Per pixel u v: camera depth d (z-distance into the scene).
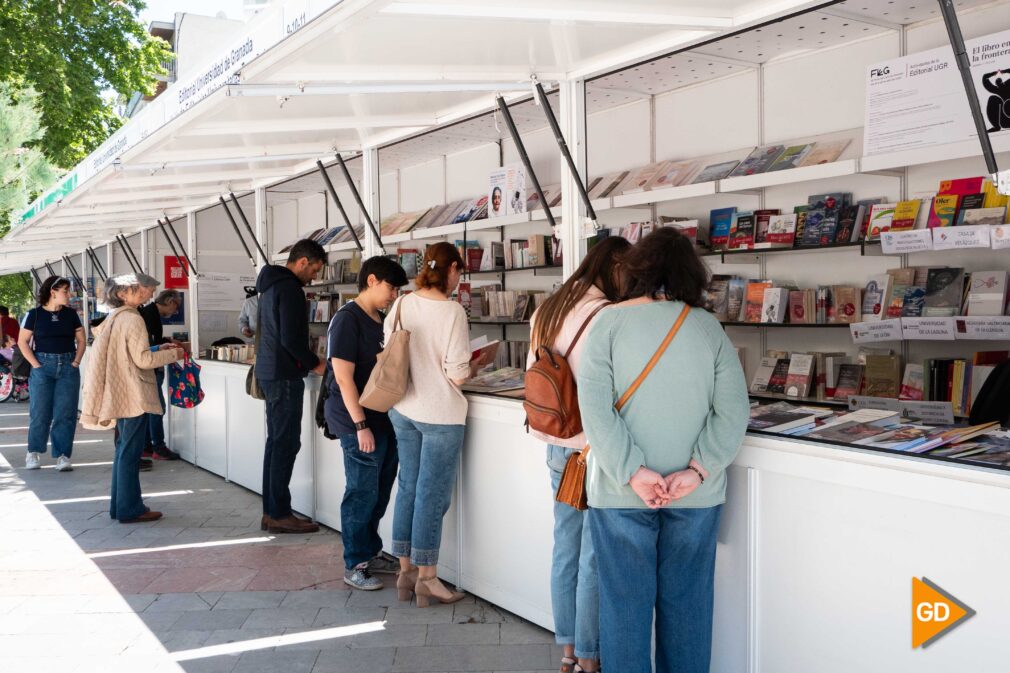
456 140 6.29
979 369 3.71
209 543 4.51
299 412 4.64
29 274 18.83
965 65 2.09
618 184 5.31
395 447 3.85
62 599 3.63
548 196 5.65
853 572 2.08
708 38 2.72
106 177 4.78
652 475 2.07
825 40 4.30
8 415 11.00
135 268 9.41
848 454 2.05
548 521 3.12
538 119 5.62
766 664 2.30
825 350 4.52
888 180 4.20
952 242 3.59
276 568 4.05
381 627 3.25
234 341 7.50
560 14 2.41
